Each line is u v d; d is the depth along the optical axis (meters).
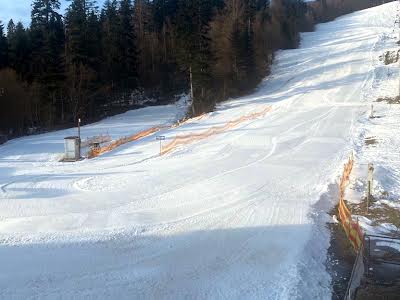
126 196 20.72
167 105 62.59
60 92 58.88
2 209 19.06
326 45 87.25
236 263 12.95
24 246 14.09
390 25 104.31
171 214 17.64
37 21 71.81
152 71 72.25
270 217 16.91
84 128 50.69
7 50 62.66
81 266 12.63
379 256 11.98
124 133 46.12
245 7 75.00
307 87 60.19
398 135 31.95
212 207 18.45
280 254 13.52
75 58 60.69
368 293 10.27
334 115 42.66
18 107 54.34
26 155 36.72
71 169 28.58
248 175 23.92
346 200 18.78
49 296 10.88
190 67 55.28
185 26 64.81
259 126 40.19
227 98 59.47
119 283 11.66
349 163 23.84
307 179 22.70
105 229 15.82
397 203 17.95
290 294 10.92
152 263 12.93
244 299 10.85
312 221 16.36
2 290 11.15
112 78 67.00
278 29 88.31
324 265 13.09
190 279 11.94
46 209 18.91
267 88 63.53
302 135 35.12
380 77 60.41
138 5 80.00
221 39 62.38
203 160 28.62
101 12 77.69
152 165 28.25
